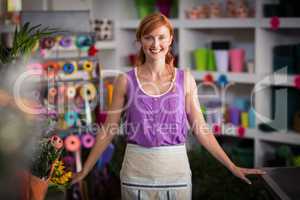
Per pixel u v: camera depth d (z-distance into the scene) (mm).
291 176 2043
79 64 3523
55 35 3369
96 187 3721
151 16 2146
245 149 3814
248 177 3145
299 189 1854
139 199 2184
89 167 2348
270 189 1896
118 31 4406
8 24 3363
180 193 2172
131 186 2186
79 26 3480
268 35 3727
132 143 2195
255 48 3682
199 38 4199
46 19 3367
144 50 2168
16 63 2232
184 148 2209
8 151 1733
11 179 1740
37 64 3145
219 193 3172
